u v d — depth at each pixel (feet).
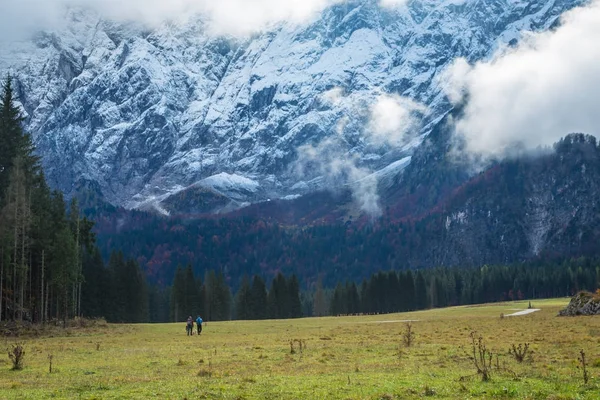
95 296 464.24
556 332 186.91
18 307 299.58
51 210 331.98
